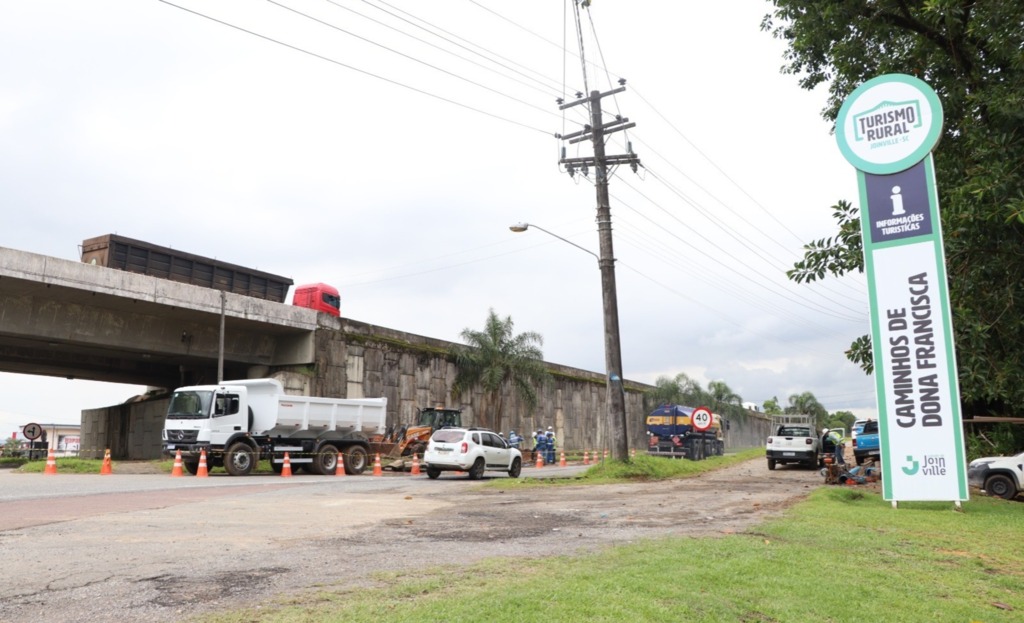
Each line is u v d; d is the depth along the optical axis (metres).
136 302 31.66
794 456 28.64
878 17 17.09
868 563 7.37
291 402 26.56
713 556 7.23
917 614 5.43
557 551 7.87
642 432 68.12
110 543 8.52
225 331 37.62
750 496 15.95
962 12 15.88
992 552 8.38
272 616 4.92
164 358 39.03
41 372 45.28
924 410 12.70
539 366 47.09
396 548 8.19
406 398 43.28
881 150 13.23
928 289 12.78
